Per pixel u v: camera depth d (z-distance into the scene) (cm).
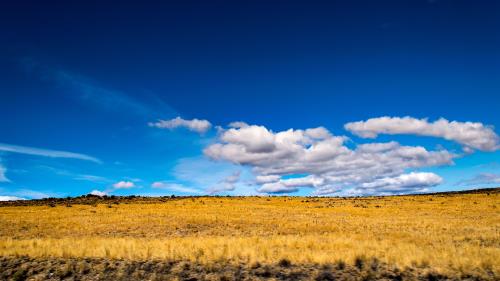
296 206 6481
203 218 4566
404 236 2961
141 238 3244
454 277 1457
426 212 5397
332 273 1541
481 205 6281
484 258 1622
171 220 4478
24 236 3506
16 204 7056
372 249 2020
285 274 1544
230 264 1672
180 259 1761
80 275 1623
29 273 1666
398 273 1503
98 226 4044
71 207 6200
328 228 3700
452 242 2544
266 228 3866
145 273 1603
